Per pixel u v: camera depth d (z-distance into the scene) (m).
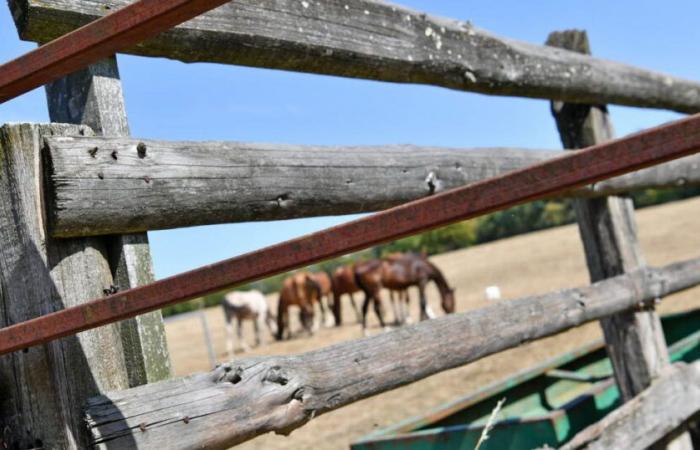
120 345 1.87
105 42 1.25
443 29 3.08
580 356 5.46
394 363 2.46
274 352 15.41
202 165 2.06
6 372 1.76
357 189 2.60
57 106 2.06
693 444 4.43
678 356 5.04
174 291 1.22
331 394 2.19
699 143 0.85
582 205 4.45
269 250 1.14
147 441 1.72
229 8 2.26
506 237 48.97
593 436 3.41
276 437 6.77
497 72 3.35
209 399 1.86
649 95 4.49
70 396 1.70
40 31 1.92
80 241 1.83
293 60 2.49
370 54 2.71
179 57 2.24
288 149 2.38
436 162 3.02
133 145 1.90
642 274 4.20
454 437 3.55
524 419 3.56
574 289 3.69
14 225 1.76
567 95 3.92
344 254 1.10
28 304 1.74
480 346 2.89
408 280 14.05
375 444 3.75
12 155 1.76
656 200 43.53
